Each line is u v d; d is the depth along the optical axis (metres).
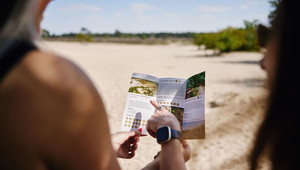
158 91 1.45
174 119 1.12
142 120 1.41
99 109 0.60
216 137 4.23
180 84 1.43
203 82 1.32
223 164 3.42
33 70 0.54
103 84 10.01
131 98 1.45
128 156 1.36
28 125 0.53
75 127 0.55
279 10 0.64
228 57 26.36
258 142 0.68
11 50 0.54
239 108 5.39
